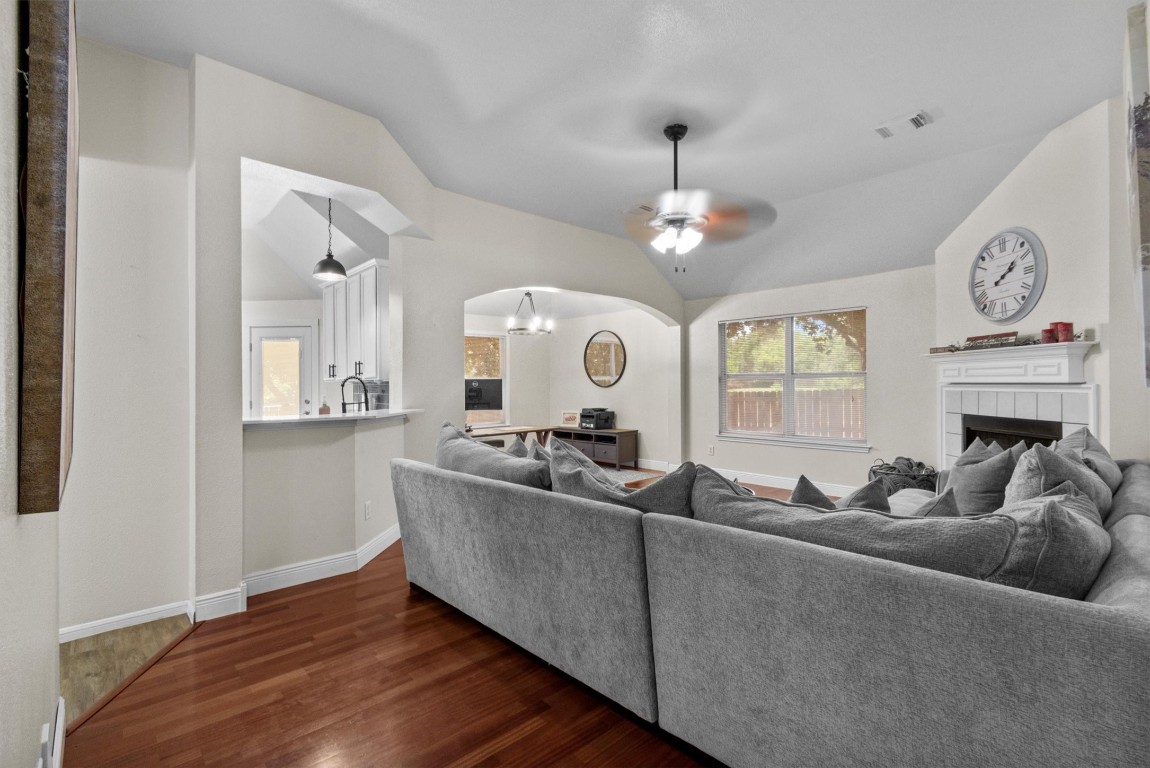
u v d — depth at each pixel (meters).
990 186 3.85
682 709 1.63
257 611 2.71
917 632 1.14
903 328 5.04
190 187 2.67
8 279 0.74
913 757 1.16
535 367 8.62
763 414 6.19
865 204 4.46
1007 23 2.37
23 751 0.91
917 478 4.36
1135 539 1.34
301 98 2.97
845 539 1.34
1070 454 2.25
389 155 3.45
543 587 2.09
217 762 1.63
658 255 6.07
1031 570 1.14
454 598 2.62
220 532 2.65
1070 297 3.25
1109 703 0.91
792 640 1.35
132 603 2.54
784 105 3.06
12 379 0.78
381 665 2.20
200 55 2.62
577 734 1.77
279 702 1.94
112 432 2.50
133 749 1.68
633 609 1.76
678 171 4.01
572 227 5.36
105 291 2.49
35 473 0.83
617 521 1.78
